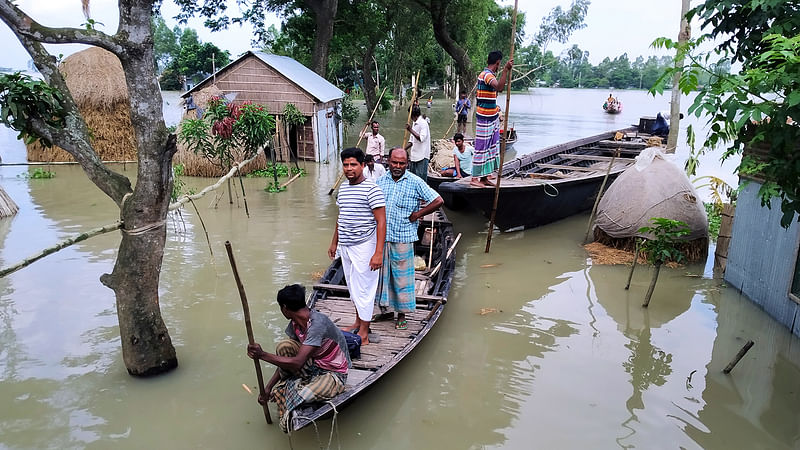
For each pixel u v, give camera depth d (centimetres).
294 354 421
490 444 421
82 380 488
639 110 4109
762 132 417
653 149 860
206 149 1211
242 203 1120
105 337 563
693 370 530
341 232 488
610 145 1429
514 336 593
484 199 856
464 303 676
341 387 418
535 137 2252
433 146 1365
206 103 1415
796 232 591
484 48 4100
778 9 486
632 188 841
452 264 700
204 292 680
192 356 530
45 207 1050
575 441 426
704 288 723
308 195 1202
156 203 461
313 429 434
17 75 441
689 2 1086
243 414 448
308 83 1658
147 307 481
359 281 495
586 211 1112
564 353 559
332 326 415
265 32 2777
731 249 728
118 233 896
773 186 429
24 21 405
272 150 1230
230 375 500
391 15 3000
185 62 4850
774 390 496
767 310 646
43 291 670
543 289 720
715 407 471
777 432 439
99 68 1516
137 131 445
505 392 491
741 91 394
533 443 423
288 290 401
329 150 1750
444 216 915
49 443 407
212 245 853
